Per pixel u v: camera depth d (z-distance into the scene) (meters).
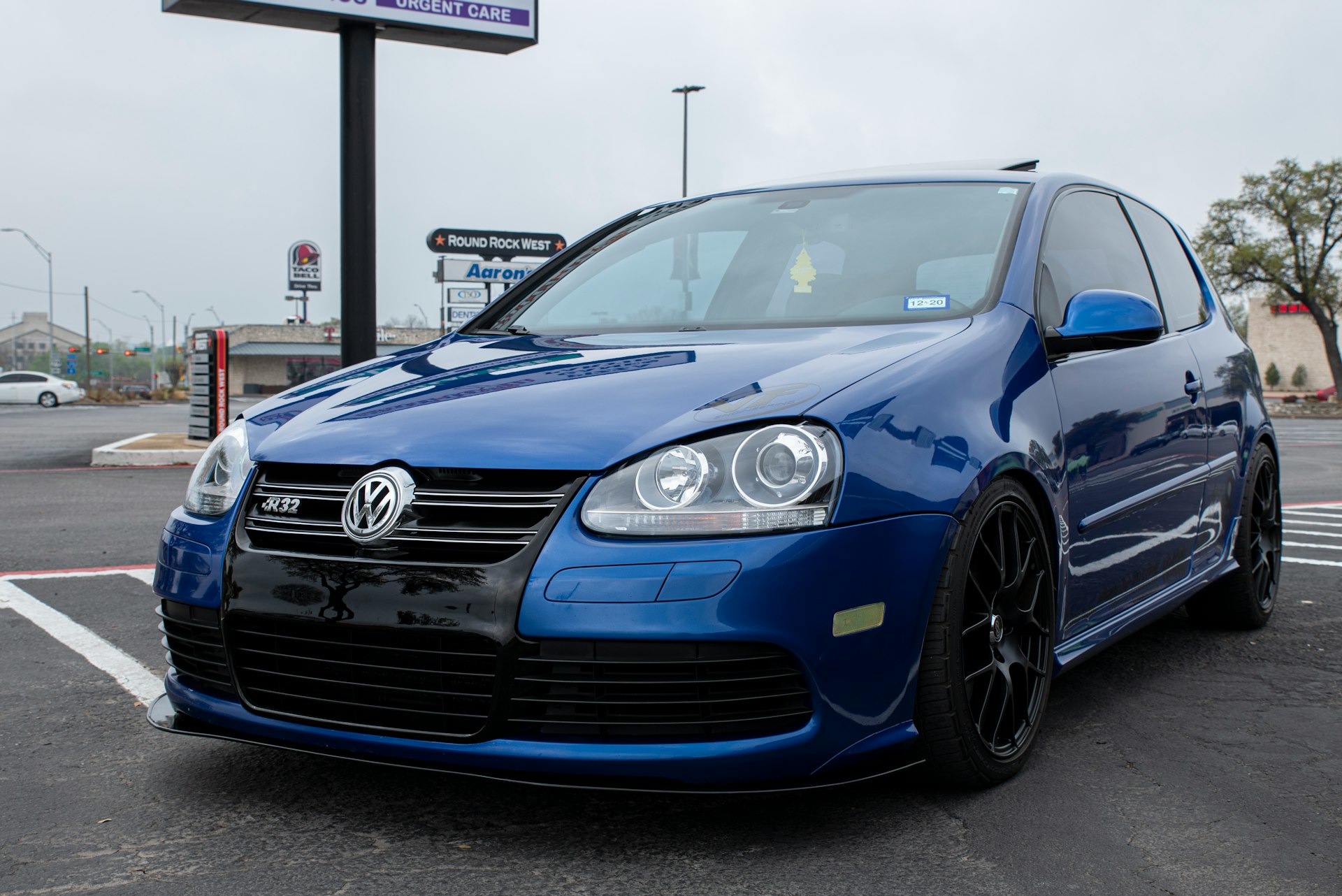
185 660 2.41
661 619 1.97
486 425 2.23
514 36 12.34
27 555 5.75
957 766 2.37
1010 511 2.47
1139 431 3.10
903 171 3.59
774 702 2.07
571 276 3.54
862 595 2.09
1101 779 2.58
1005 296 2.79
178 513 2.50
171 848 2.18
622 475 2.07
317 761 2.67
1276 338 67.00
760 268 3.16
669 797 2.43
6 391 43.62
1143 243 3.83
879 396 2.24
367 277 11.80
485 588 2.04
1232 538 3.98
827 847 2.18
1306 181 51.00
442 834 2.24
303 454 2.31
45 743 2.81
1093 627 2.99
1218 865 2.12
